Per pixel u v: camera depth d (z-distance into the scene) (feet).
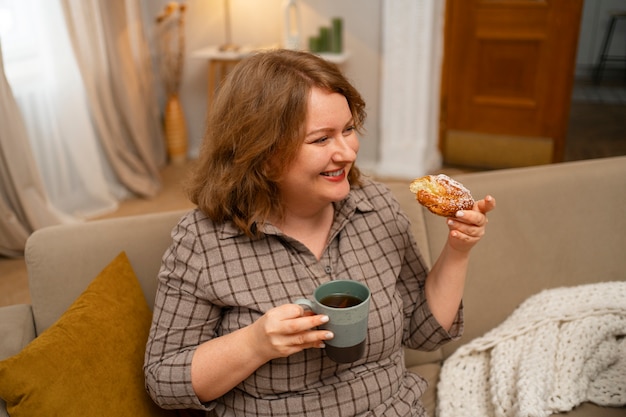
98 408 3.15
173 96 13.35
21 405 2.97
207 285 3.26
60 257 3.89
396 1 11.55
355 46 12.30
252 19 12.89
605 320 4.22
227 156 3.30
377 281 3.54
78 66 10.29
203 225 3.41
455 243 3.39
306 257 3.42
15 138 9.15
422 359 4.52
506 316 4.60
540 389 3.77
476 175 4.73
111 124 11.27
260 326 2.83
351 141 3.24
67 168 10.98
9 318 3.78
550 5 11.38
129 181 11.55
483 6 11.88
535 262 4.63
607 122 16.56
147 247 4.02
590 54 21.38
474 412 4.00
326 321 2.70
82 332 3.33
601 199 4.73
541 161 12.53
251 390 3.31
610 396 3.99
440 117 13.08
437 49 12.09
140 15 12.19
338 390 3.34
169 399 3.17
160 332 3.26
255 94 3.12
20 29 9.74
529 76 12.05
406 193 4.59
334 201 3.32
